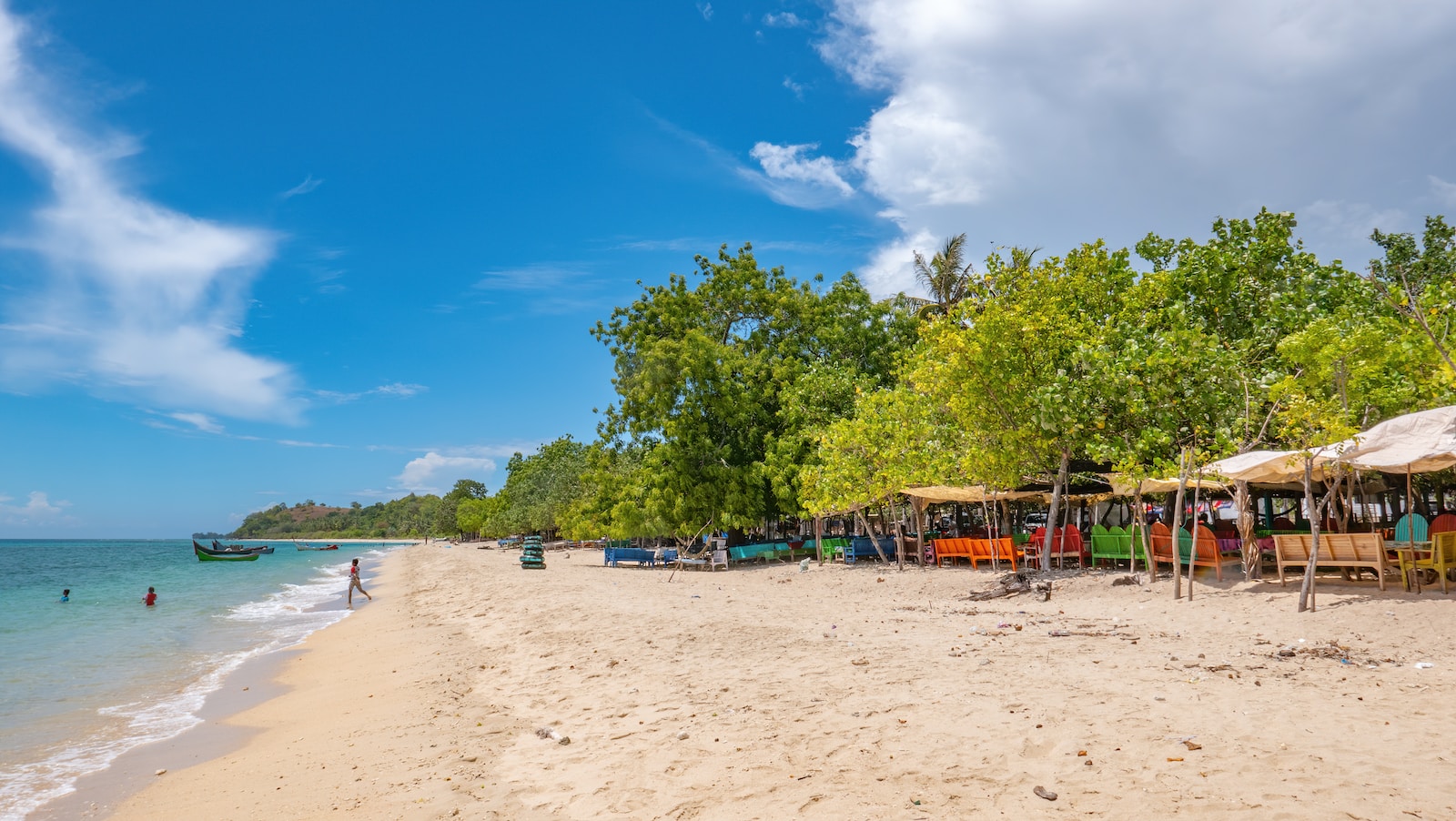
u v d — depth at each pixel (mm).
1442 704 6316
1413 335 13938
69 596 34719
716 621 14164
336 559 89688
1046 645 10016
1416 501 21750
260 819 6469
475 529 129875
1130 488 16688
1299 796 4734
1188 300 20594
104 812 7160
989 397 19078
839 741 6609
